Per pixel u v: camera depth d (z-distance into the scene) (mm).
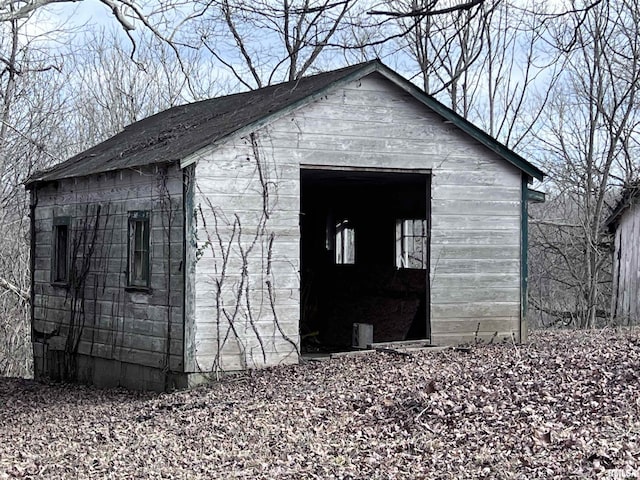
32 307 21734
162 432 12352
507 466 8867
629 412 10359
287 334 16453
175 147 16844
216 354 15867
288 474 9469
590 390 11562
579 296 31875
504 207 18500
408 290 21141
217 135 16047
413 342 17844
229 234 15984
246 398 13945
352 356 17016
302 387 14273
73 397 17438
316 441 10773
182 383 15805
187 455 10812
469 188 18188
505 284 18453
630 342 15812
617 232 27547
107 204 18484
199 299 15758
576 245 31672
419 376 13930
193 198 15688
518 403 11305
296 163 16594
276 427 11703
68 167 21016
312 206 24938
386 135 17422
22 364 31984
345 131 17062
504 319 18406
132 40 12914
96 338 18828
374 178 19922
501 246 18453
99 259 18766
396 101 17516
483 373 13375
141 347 17109
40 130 30828
